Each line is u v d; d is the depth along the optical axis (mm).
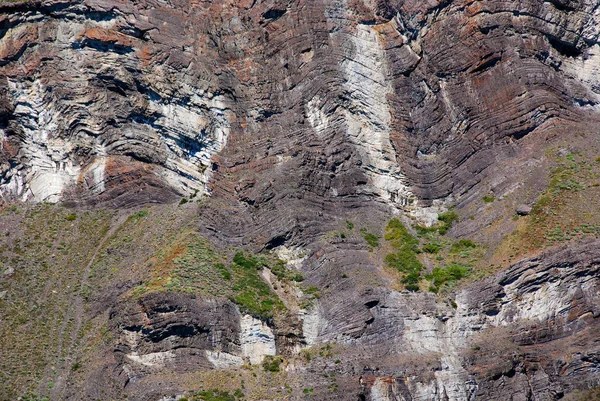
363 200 146500
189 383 117312
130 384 117438
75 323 126938
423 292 131625
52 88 144875
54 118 145250
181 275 126812
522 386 123000
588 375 123375
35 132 145375
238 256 135000
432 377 122438
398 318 128000
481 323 128750
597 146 147125
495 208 142875
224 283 128750
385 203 147500
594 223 131875
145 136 146000
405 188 149000
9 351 123188
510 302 129250
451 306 129750
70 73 145625
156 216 141125
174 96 146875
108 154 145375
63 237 139750
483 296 129750
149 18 148500
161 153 146000
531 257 129625
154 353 120375
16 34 146000
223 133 148750
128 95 146000
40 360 122000
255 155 146750
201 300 123625
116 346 120812
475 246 138625
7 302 130125
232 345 123438
